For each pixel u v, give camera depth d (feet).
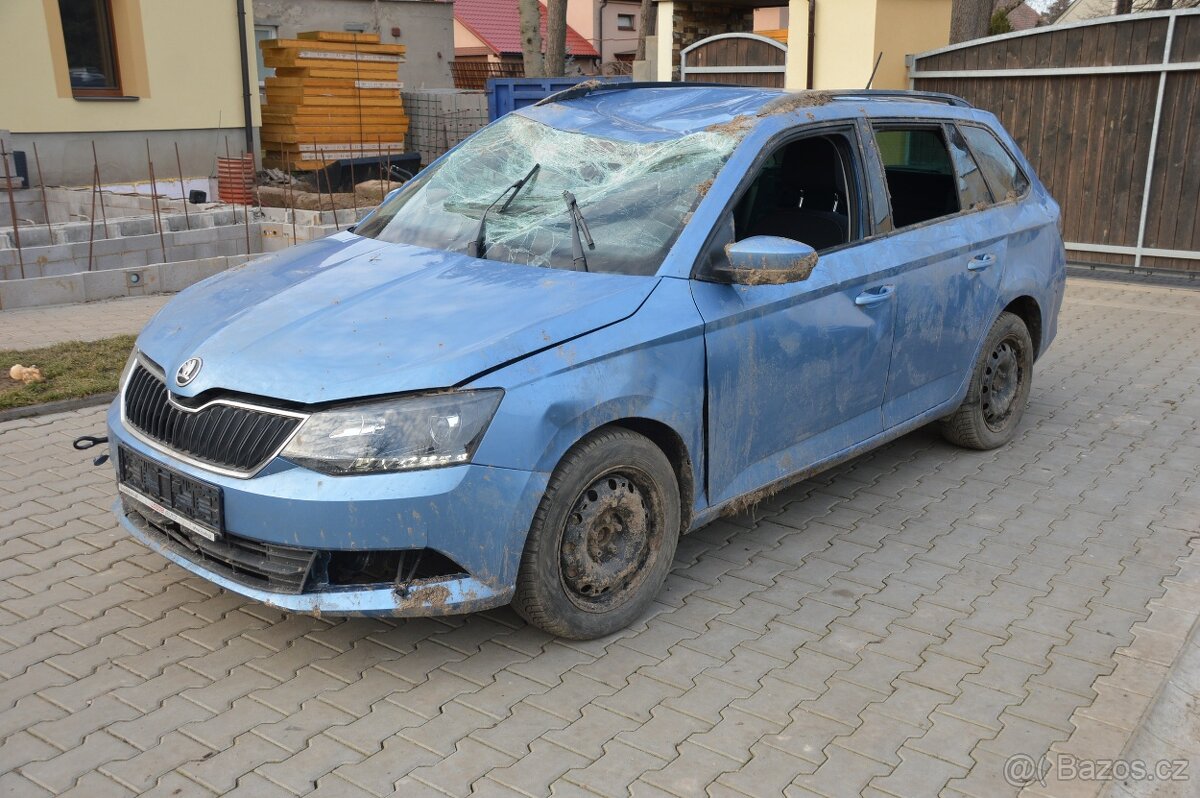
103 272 31.30
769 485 14.28
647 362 12.05
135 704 10.98
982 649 12.42
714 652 12.26
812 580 14.20
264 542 10.81
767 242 12.62
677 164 14.01
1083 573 14.51
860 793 9.74
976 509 16.79
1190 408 22.22
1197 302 32.55
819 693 11.41
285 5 71.67
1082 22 34.58
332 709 10.96
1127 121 34.37
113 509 13.42
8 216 42.32
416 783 9.77
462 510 10.68
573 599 12.01
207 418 11.31
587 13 160.56
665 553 12.89
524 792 9.66
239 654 12.05
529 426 10.93
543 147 15.38
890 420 16.38
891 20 38.83
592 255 13.07
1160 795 9.96
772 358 13.65
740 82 44.11
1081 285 35.19
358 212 39.60
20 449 18.88
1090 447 19.77
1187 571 14.58
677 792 9.70
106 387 21.76
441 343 11.16
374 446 10.51
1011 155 19.48
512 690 11.37
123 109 47.91
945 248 16.60
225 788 9.64
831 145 15.44
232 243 36.35
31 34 43.98
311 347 11.36
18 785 9.61
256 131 54.08
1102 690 11.57
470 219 14.43
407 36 80.28
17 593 13.42
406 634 12.57
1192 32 32.55
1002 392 19.35
